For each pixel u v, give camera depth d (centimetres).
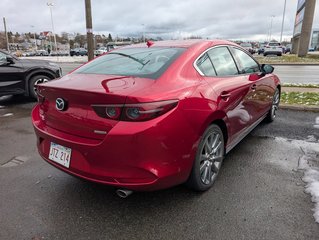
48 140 294
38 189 328
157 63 306
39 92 304
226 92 325
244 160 390
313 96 758
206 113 285
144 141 238
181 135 260
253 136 483
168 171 255
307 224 258
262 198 299
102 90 249
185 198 302
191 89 281
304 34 2991
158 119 242
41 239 249
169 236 250
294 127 529
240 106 366
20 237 251
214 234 250
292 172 354
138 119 238
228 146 352
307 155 403
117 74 302
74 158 269
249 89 391
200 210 282
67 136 271
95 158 252
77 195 314
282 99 727
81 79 298
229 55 387
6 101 834
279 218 267
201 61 327
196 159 287
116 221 271
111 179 251
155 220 270
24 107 754
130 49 375
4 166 389
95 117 251
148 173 246
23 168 382
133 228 261
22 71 782
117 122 241
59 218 276
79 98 257
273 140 464
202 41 362
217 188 320
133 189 250
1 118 642
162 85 267
